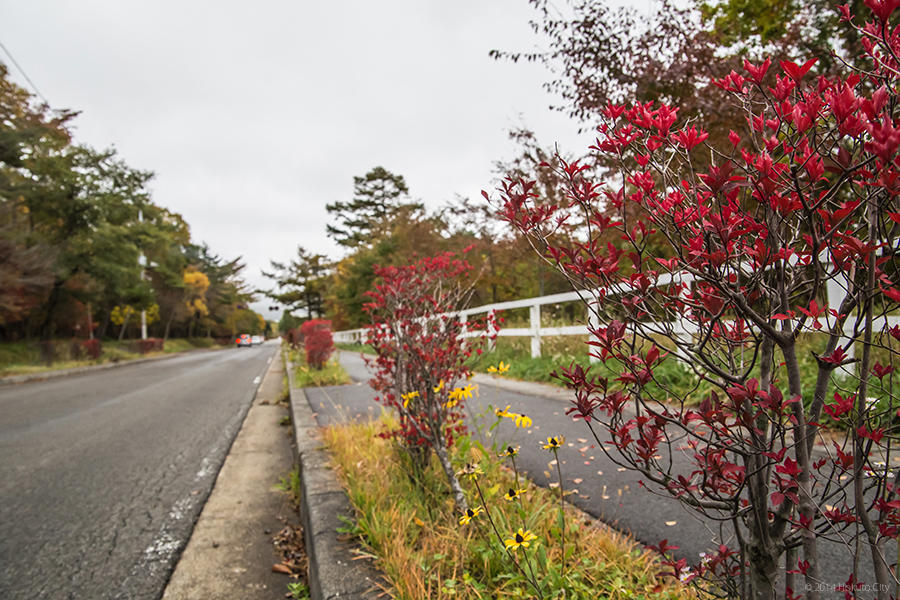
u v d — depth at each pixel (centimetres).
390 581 191
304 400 729
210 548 306
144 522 348
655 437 125
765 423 126
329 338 1194
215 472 470
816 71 486
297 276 6438
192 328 7200
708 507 130
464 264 358
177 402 952
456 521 230
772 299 123
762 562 127
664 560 209
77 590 260
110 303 3688
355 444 371
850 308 109
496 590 182
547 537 220
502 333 923
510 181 139
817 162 100
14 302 2162
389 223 2852
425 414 288
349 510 268
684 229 127
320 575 201
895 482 114
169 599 250
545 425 457
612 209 537
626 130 136
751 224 110
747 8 547
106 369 2175
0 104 2103
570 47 600
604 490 293
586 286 133
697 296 136
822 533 118
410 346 300
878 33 99
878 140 82
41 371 1883
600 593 181
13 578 273
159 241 3759
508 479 282
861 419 110
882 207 102
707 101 497
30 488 429
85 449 572
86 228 2855
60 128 2486
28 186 2553
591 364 638
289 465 494
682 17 572
